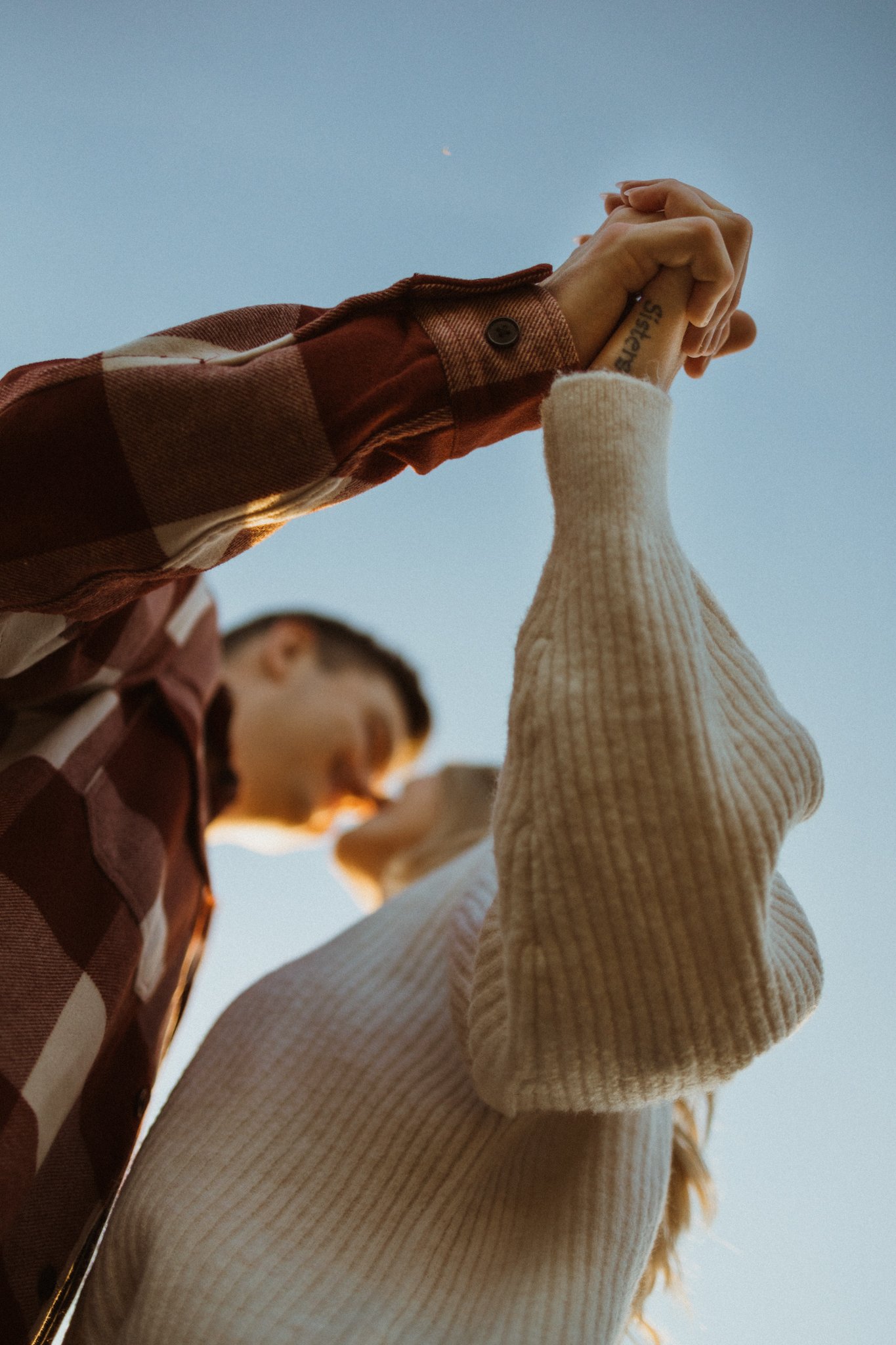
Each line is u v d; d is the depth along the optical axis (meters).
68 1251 0.67
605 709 0.51
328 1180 0.64
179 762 0.82
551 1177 0.65
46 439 0.56
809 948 0.60
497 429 0.64
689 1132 0.82
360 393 0.58
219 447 0.57
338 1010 0.72
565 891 0.50
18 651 0.65
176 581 0.84
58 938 0.65
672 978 0.50
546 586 0.57
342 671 1.29
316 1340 0.56
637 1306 0.81
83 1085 0.67
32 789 0.68
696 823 0.51
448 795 1.28
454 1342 0.58
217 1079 0.69
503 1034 0.56
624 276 0.63
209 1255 0.59
